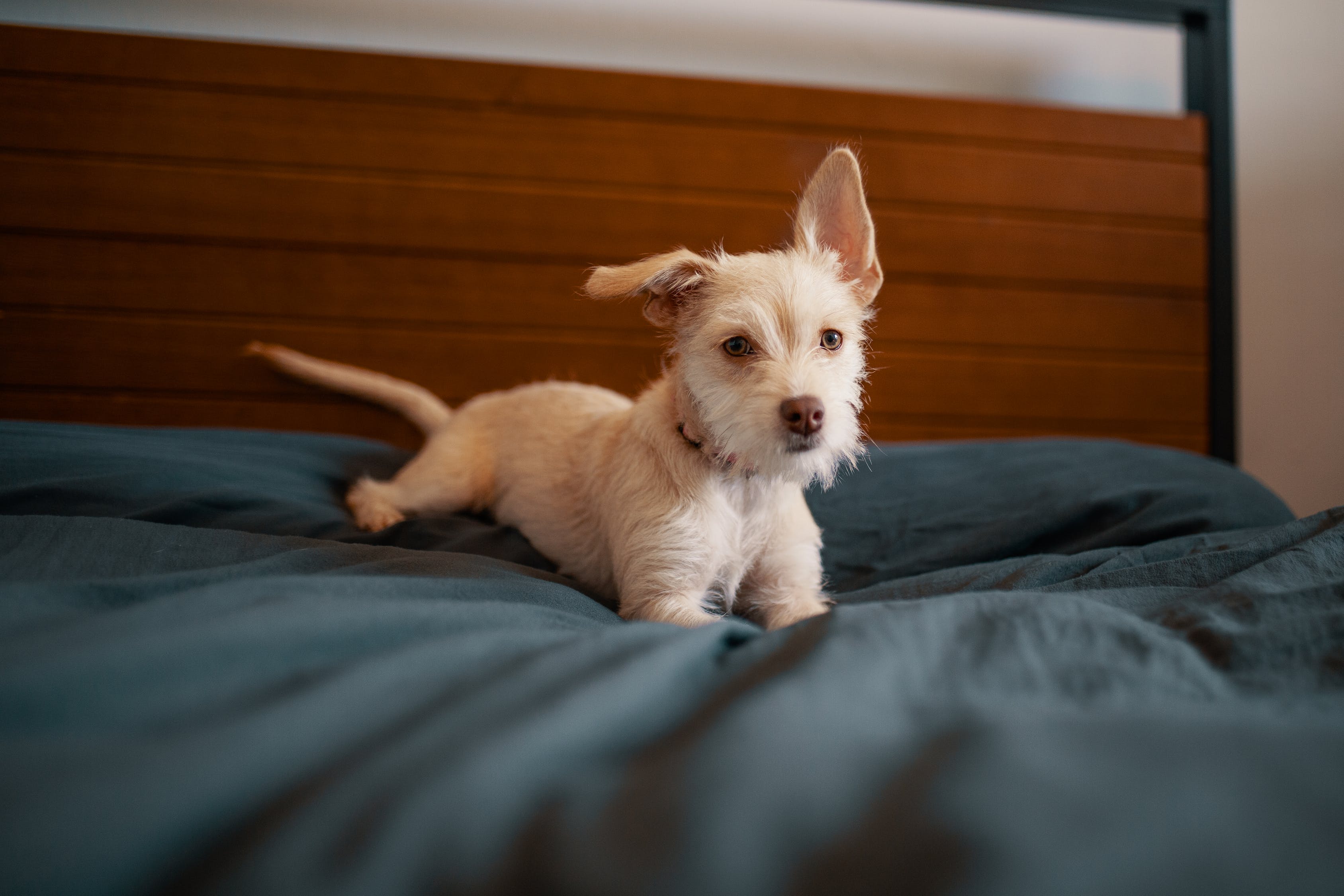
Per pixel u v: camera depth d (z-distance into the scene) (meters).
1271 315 3.14
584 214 2.72
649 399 1.62
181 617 0.74
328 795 0.50
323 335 2.63
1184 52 3.02
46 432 1.89
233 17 2.70
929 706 0.70
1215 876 0.45
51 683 0.58
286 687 0.66
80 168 2.48
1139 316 2.94
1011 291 2.89
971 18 3.03
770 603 1.55
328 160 2.60
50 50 2.46
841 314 1.43
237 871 0.44
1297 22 3.10
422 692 0.67
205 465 1.80
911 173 2.84
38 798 0.45
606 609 1.26
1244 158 3.12
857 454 1.71
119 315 2.52
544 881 0.47
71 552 1.16
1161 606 1.04
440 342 2.69
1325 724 0.67
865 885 0.46
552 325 2.74
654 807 0.51
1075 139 2.90
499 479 1.96
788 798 0.52
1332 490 3.16
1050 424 2.92
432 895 0.46
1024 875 0.44
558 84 2.70
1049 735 0.59
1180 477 1.84
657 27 2.90
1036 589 1.25
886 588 1.44
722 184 2.78
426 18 2.79
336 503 2.03
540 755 0.57
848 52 2.99
